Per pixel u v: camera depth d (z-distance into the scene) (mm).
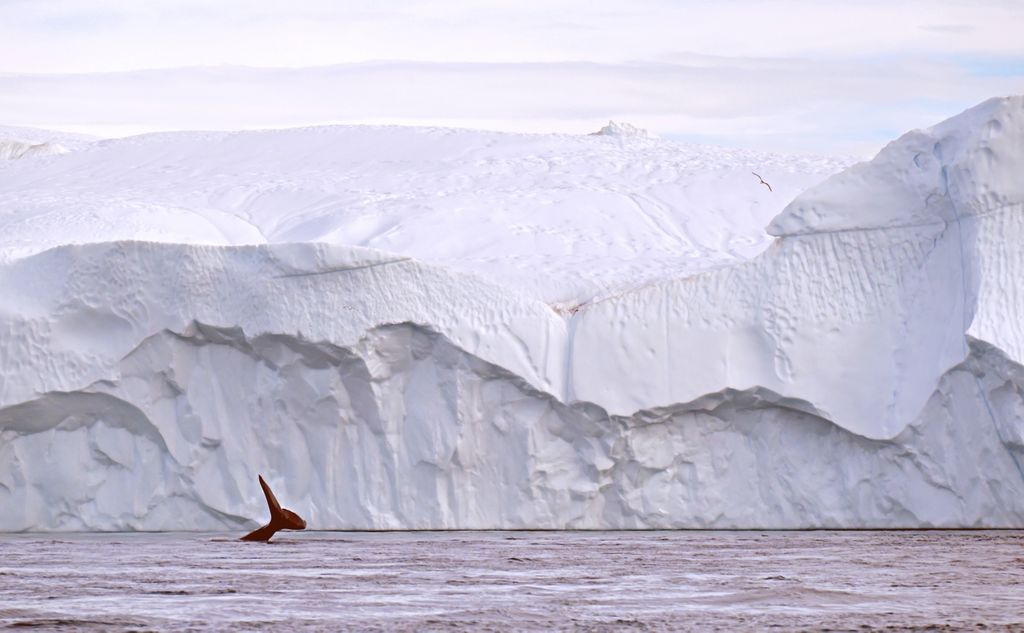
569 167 190375
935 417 112938
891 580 62250
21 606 49375
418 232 153500
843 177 120625
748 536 105188
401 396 118000
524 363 116750
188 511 118375
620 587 58281
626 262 141000
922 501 113438
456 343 115938
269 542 97500
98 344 119062
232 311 118000
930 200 118312
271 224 168500
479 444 117062
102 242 119375
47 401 117562
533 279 134125
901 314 118188
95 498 119000
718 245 156750
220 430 118188
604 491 117438
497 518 116562
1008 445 108625
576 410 116125
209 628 42469
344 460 117500
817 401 115875
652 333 117312
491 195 171500
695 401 116312
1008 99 113625
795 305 118500
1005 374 107250
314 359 116875
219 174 197000
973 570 68625
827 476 116688
